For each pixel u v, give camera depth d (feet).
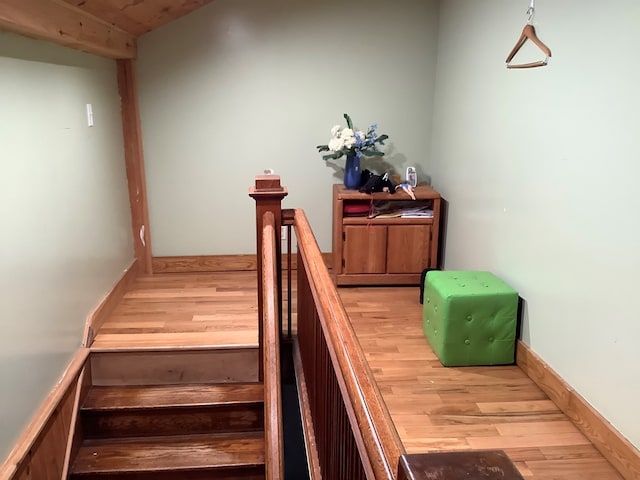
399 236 12.86
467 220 11.78
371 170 13.91
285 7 12.59
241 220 13.73
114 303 11.26
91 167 10.07
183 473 8.34
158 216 13.48
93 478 8.27
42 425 7.17
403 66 13.23
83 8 8.34
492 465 2.16
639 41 6.49
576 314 7.91
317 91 13.16
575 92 7.77
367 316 11.55
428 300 10.28
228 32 12.60
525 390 8.88
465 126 11.71
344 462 4.43
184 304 11.59
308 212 13.96
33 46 7.51
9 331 6.56
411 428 7.89
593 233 7.44
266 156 13.46
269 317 6.48
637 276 6.61
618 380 7.04
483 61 10.69
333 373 4.84
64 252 8.50
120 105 12.30
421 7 12.89
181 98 12.84
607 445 7.22
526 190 9.21
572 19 7.81
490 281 9.93
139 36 12.34
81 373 8.89
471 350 9.57
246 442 8.93
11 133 6.76
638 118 6.52
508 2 9.62
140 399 9.09
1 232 6.40
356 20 12.82
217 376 9.76
